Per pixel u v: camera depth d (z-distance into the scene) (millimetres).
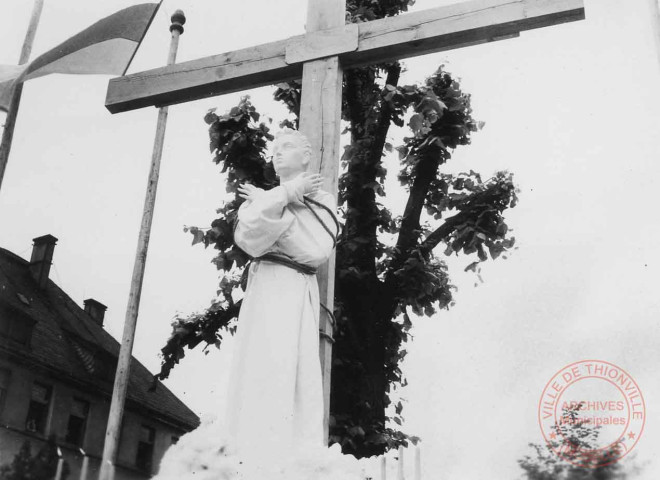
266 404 3924
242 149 7883
